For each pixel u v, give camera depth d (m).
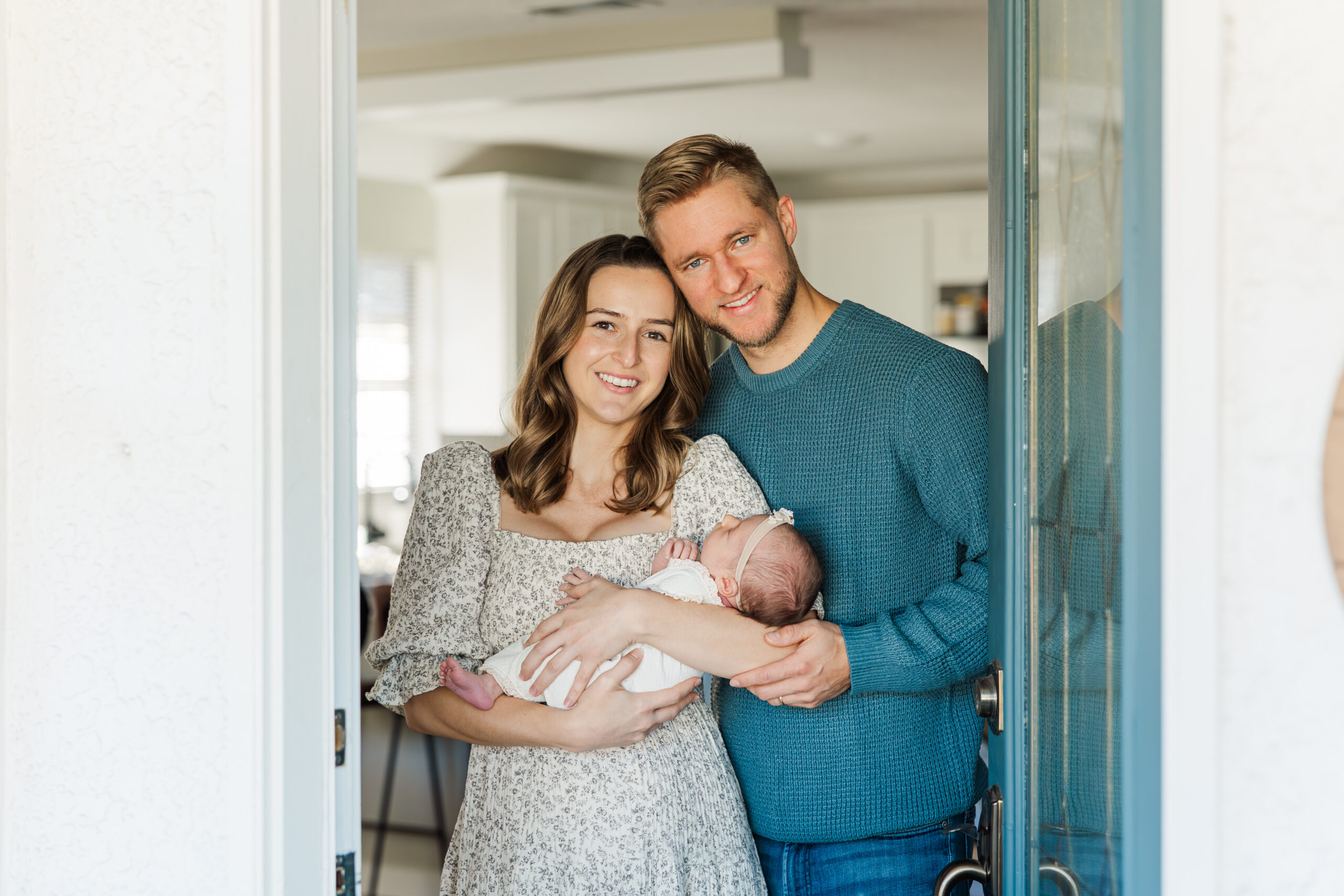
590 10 4.70
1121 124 0.91
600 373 1.63
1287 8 0.81
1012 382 1.28
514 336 6.95
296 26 1.15
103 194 1.20
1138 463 0.87
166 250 1.18
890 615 1.64
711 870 1.59
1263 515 0.83
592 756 1.56
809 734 1.67
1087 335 1.03
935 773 1.70
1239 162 0.82
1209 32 0.80
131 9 1.18
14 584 1.26
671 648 1.53
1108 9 0.95
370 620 4.34
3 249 1.25
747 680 1.54
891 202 8.17
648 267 1.67
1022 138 1.25
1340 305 0.81
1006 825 1.32
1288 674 0.83
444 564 1.63
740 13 4.71
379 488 7.06
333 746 1.21
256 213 1.13
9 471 1.26
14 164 1.24
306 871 1.19
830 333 1.73
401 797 4.51
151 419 1.19
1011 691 1.30
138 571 1.21
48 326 1.24
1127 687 0.89
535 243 7.05
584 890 1.53
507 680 1.55
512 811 1.58
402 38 5.16
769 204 1.68
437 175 7.14
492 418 7.02
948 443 1.61
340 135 1.21
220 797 1.18
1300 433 0.82
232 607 1.15
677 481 1.68
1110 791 0.97
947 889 1.37
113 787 1.23
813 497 1.72
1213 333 0.81
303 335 1.17
